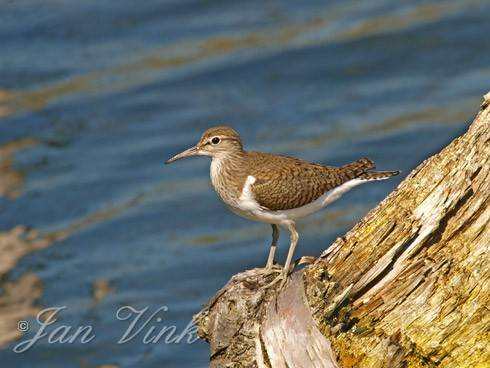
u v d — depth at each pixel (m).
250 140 21.58
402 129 21.39
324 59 24.28
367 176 12.31
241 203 12.31
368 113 22.23
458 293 9.71
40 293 17.44
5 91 23.88
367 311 10.12
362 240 10.34
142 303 16.95
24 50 25.30
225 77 23.94
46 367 15.42
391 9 26.14
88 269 18.12
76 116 22.95
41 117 22.95
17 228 19.50
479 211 9.81
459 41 24.36
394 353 9.62
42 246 18.91
